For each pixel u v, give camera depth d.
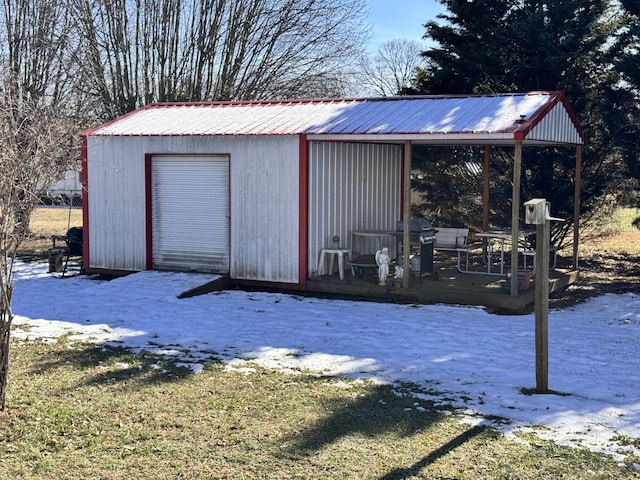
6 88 11.48
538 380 6.98
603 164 17.23
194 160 13.72
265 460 5.32
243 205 13.16
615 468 5.18
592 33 16.70
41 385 7.11
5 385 6.27
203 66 24.55
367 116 12.86
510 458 5.36
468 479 5.01
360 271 13.24
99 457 5.34
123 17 23.62
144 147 14.09
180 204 13.95
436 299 11.62
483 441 5.69
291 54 24.81
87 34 23.50
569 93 16.97
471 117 11.83
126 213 14.45
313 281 12.55
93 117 21.34
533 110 11.76
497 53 17.81
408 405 6.57
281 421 6.13
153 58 24.08
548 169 17.12
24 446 5.51
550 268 14.69
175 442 5.65
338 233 13.48
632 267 16.80
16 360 8.07
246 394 6.87
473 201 18.61
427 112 12.63
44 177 6.61
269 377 7.46
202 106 15.92
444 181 18.55
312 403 6.61
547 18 16.94
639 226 18.64
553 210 17.06
